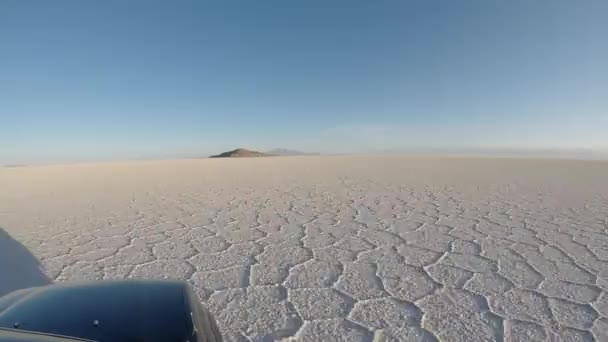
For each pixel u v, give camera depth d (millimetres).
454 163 22750
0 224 6086
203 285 3393
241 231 5496
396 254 4270
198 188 11102
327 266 3885
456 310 2824
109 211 7293
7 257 4090
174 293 1509
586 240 4707
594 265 3775
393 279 3490
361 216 6523
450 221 5992
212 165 25297
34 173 18891
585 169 16781
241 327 2586
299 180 13352
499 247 4473
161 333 1263
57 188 11742
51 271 3793
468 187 10461
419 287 3291
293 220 6254
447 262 3957
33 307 1300
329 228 5621
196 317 1452
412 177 13844
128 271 3791
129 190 10828
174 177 15398
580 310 2783
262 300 3049
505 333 2463
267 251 4457
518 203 7605
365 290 3238
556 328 2518
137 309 1344
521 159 27234
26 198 9430
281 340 2410
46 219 6523
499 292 3146
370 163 24359
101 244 4820
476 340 2383
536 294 3092
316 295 3141
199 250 4527
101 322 1243
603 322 2594
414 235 5129
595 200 7859
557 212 6582
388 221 6078
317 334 2482
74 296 1391
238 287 3336
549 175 13969
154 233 5414
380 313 2789
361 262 4000
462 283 3363
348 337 2439
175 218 6523
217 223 6070
